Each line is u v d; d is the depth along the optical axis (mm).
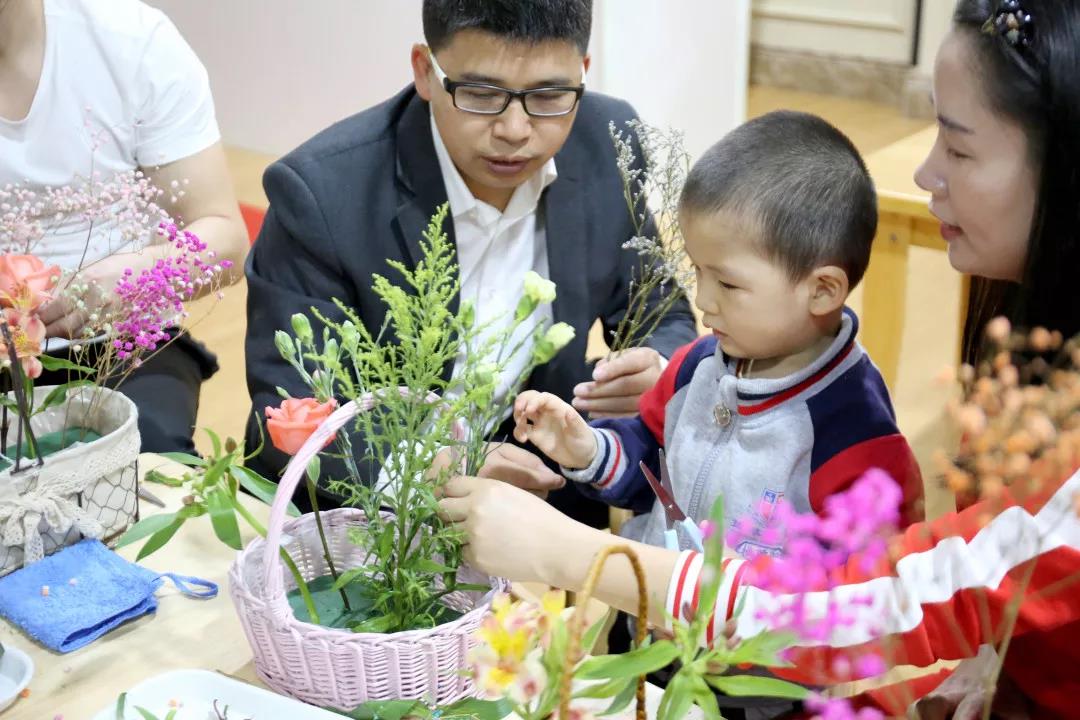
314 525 1152
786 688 740
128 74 1856
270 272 1622
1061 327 1024
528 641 708
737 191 1197
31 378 1228
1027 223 1071
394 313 1011
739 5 3893
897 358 2234
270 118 4684
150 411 1819
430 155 1582
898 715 989
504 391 1681
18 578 1185
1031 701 1065
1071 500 848
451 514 1096
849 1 4918
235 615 1189
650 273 1648
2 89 1789
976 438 747
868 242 1260
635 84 3883
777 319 1232
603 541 1056
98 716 1010
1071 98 968
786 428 1259
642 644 750
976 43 1032
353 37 4293
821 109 4953
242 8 4555
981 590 857
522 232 1688
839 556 963
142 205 1588
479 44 1391
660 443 1444
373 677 1006
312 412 1023
